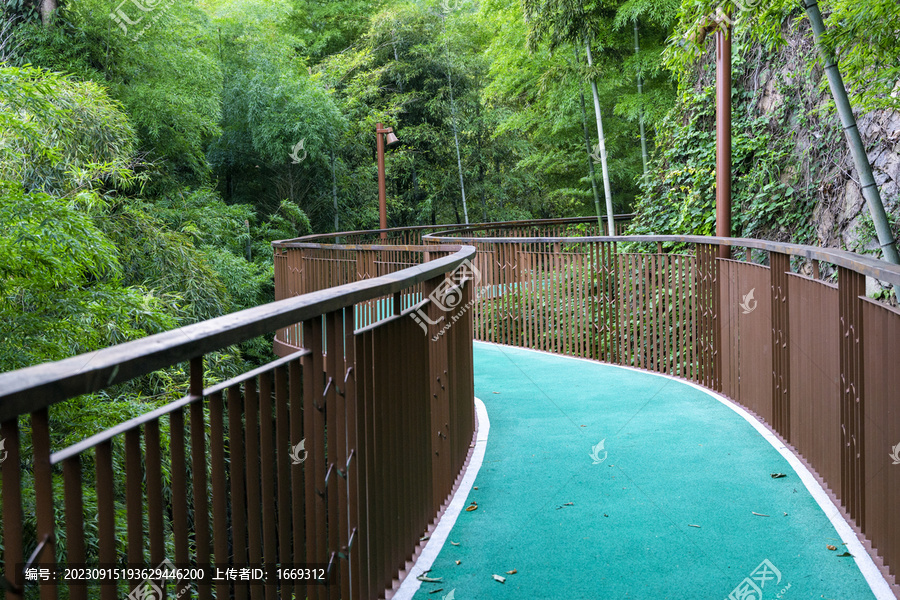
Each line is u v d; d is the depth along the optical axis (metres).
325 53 24.92
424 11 22.69
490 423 4.83
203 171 16.62
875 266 2.53
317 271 8.39
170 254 10.13
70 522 1.06
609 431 4.57
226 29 19.36
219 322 1.37
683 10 5.46
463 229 15.08
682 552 2.81
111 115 8.69
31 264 5.36
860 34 4.09
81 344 6.21
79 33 12.54
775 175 7.90
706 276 5.77
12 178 7.06
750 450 4.10
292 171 19.84
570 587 2.54
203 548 1.40
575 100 14.95
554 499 3.42
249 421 1.58
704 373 5.81
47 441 1.00
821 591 2.46
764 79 8.18
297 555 1.79
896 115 6.02
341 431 2.06
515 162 23.92
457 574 2.65
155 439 1.27
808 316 3.78
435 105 22.22
